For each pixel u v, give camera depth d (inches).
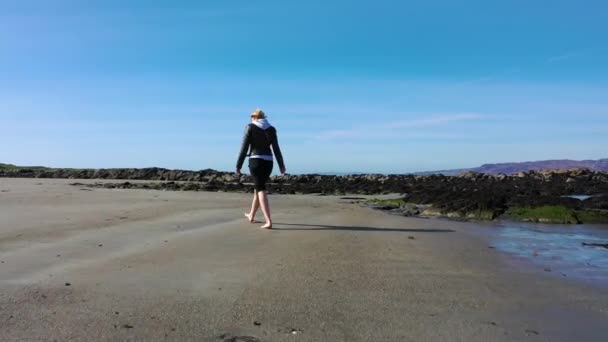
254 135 318.7
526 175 1195.9
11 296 163.9
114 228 304.3
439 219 399.2
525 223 384.2
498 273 208.4
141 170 1433.3
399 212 452.4
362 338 135.2
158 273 197.9
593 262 233.6
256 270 205.5
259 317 149.9
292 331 139.4
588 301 169.9
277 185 989.2
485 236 309.4
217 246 254.5
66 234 278.5
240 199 548.1
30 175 1450.5
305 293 174.4
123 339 131.3
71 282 182.1
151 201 494.3
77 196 541.0
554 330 142.5
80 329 137.4
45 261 213.6
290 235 291.7
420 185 975.6
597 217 396.8
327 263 220.1
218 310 155.2
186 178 1307.8
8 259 215.9
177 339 132.2
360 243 269.7
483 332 140.4
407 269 212.4
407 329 142.0
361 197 704.4
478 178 1194.0
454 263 225.8
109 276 191.8
